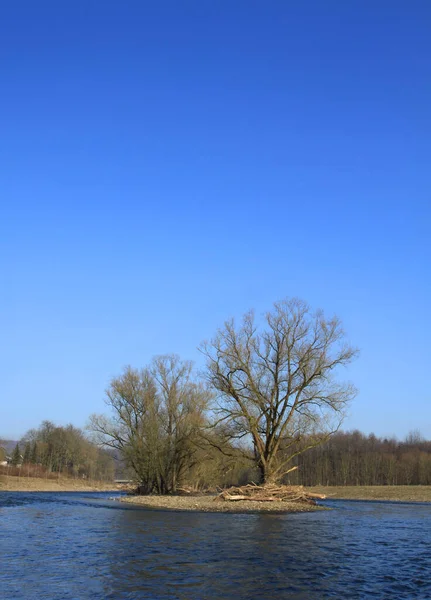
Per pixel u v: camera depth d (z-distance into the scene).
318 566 20.86
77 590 16.39
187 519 37.34
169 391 65.88
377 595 16.58
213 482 66.56
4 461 149.88
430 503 63.50
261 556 22.77
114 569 19.53
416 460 130.88
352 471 128.12
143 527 32.38
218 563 21.05
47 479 128.75
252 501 49.62
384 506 55.06
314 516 41.06
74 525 33.25
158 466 64.56
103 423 67.81
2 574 18.55
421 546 26.23
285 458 54.81
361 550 24.81
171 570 19.53
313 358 51.91
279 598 16.02
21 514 40.88
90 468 157.62
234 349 52.25
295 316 52.62
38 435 171.88
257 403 51.75
